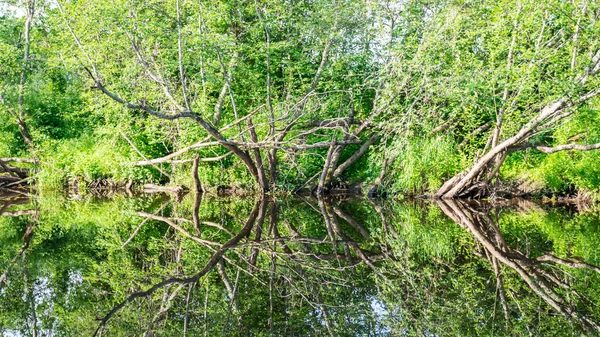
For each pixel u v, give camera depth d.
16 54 24.59
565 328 7.32
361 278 9.80
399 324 7.47
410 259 11.26
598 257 11.39
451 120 18.47
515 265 10.69
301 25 20.48
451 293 8.88
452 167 20.55
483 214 17.28
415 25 19.28
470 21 17.34
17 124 26.53
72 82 27.44
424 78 17.05
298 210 17.97
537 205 19.62
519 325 7.41
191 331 7.18
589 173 19.73
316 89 20.86
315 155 22.83
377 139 22.38
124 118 21.53
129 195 23.05
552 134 21.20
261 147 19.84
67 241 12.99
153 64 19.66
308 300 8.52
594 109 18.11
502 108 17.17
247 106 23.03
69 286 9.23
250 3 20.77
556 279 9.72
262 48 19.33
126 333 7.15
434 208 18.52
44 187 24.44
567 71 15.28
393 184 20.78
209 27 20.12
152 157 24.41
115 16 17.59
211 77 20.42
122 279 9.66
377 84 20.53
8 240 13.16
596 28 14.40
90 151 24.95
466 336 7.04
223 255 11.50
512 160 21.75
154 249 12.03
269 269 10.35
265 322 7.56
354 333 7.13
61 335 7.04
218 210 18.09
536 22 15.41
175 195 22.64
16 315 7.82
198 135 21.16
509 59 16.03
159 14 18.72
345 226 15.08
